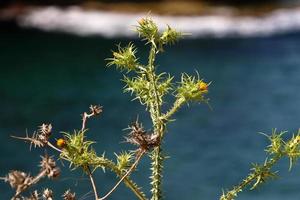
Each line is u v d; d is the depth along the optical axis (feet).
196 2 176.04
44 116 92.53
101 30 163.43
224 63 129.70
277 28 165.27
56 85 112.88
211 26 165.17
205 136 83.76
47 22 169.68
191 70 122.42
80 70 124.36
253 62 130.21
